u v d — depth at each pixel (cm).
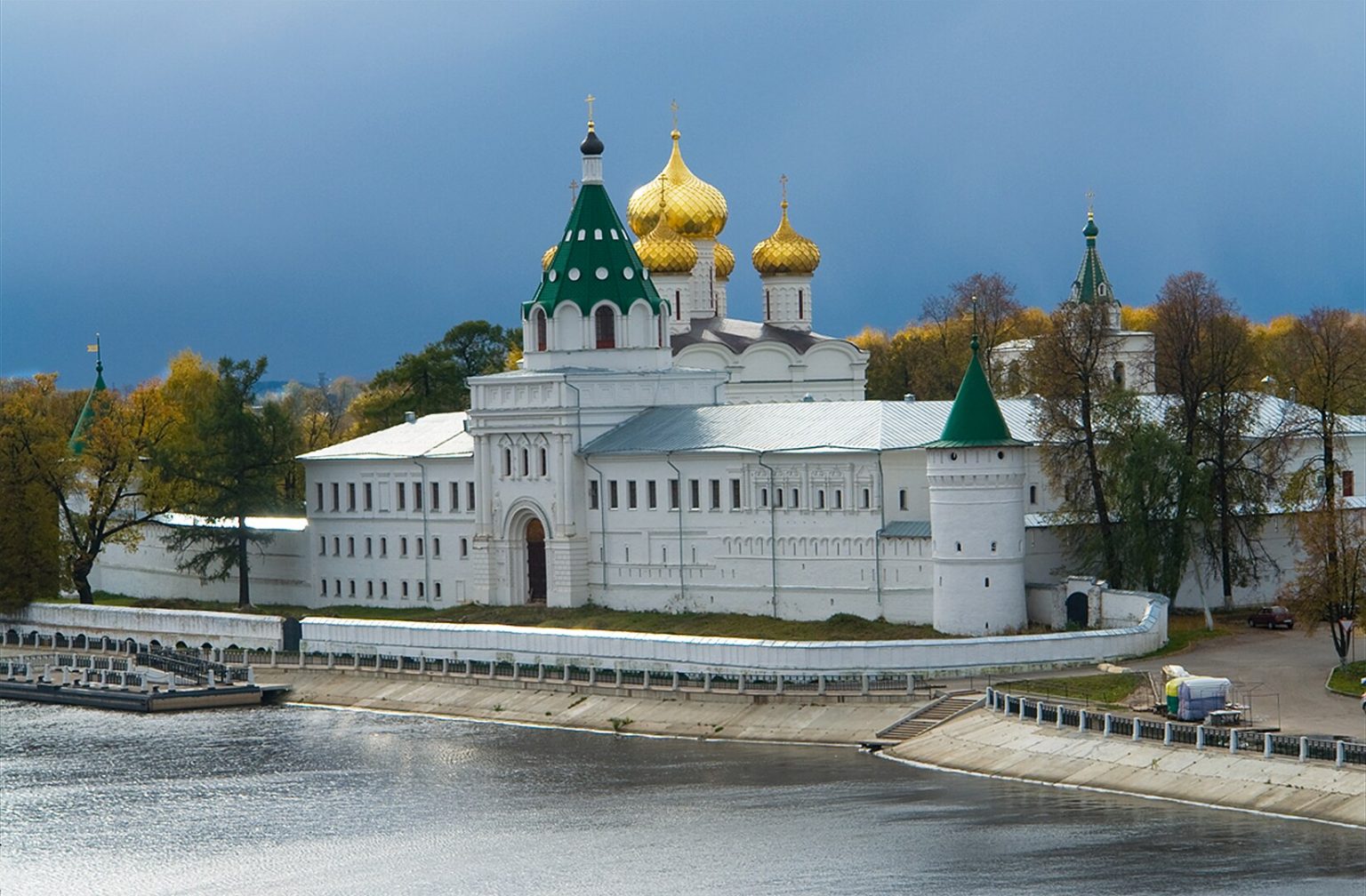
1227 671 16950
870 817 14375
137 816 15588
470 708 19488
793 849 13738
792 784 15488
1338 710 15412
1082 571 19912
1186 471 19288
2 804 16088
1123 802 14375
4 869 14262
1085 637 17638
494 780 16300
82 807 15925
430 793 15938
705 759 16638
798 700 17488
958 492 19175
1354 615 16850
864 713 17075
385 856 14238
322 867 14062
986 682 17200
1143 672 17100
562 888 13300
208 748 18150
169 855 14488
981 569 19138
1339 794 13725
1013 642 17475
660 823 14612
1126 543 19425
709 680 18050
